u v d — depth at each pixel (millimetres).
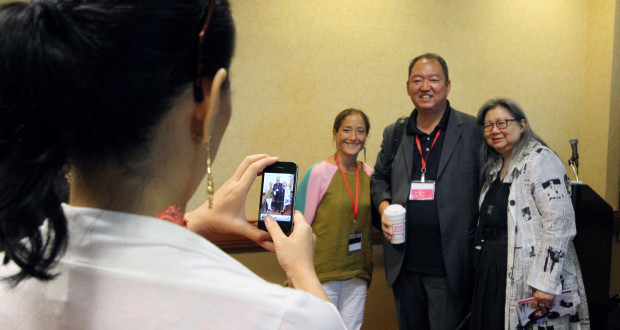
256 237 700
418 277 2229
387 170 2441
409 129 2322
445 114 2242
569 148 3465
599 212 2289
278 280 2756
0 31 331
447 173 2143
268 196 991
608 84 3312
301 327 369
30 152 334
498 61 3209
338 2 2824
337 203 2352
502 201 2004
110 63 335
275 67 2713
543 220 1869
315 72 2801
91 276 362
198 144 421
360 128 2426
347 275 2316
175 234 376
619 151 3375
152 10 344
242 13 2617
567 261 1939
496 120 2002
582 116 3490
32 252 346
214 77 395
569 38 3412
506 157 2072
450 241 2096
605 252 2334
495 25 3186
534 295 1845
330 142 2873
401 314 2297
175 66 363
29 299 390
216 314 355
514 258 1910
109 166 379
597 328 2312
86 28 333
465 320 2182
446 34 3070
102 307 358
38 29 326
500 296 1965
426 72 2174
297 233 601
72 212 380
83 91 331
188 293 354
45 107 329
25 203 330
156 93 355
